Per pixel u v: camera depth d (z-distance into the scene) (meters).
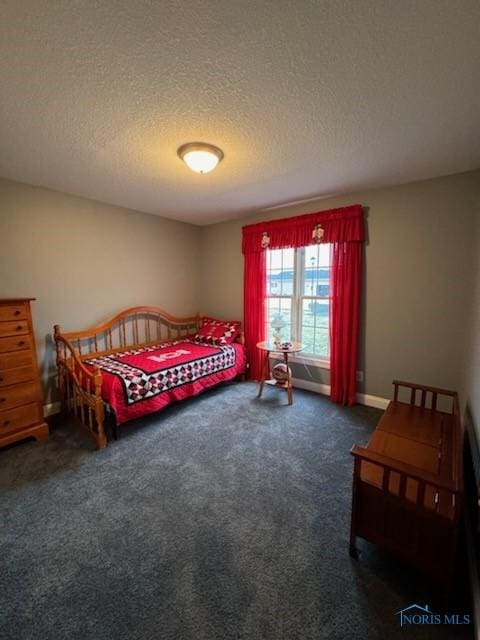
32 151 2.06
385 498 1.29
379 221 2.88
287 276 3.72
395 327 2.88
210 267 4.50
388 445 1.69
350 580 1.30
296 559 1.40
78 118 1.66
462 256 2.49
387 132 1.82
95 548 1.46
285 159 2.20
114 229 3.45
